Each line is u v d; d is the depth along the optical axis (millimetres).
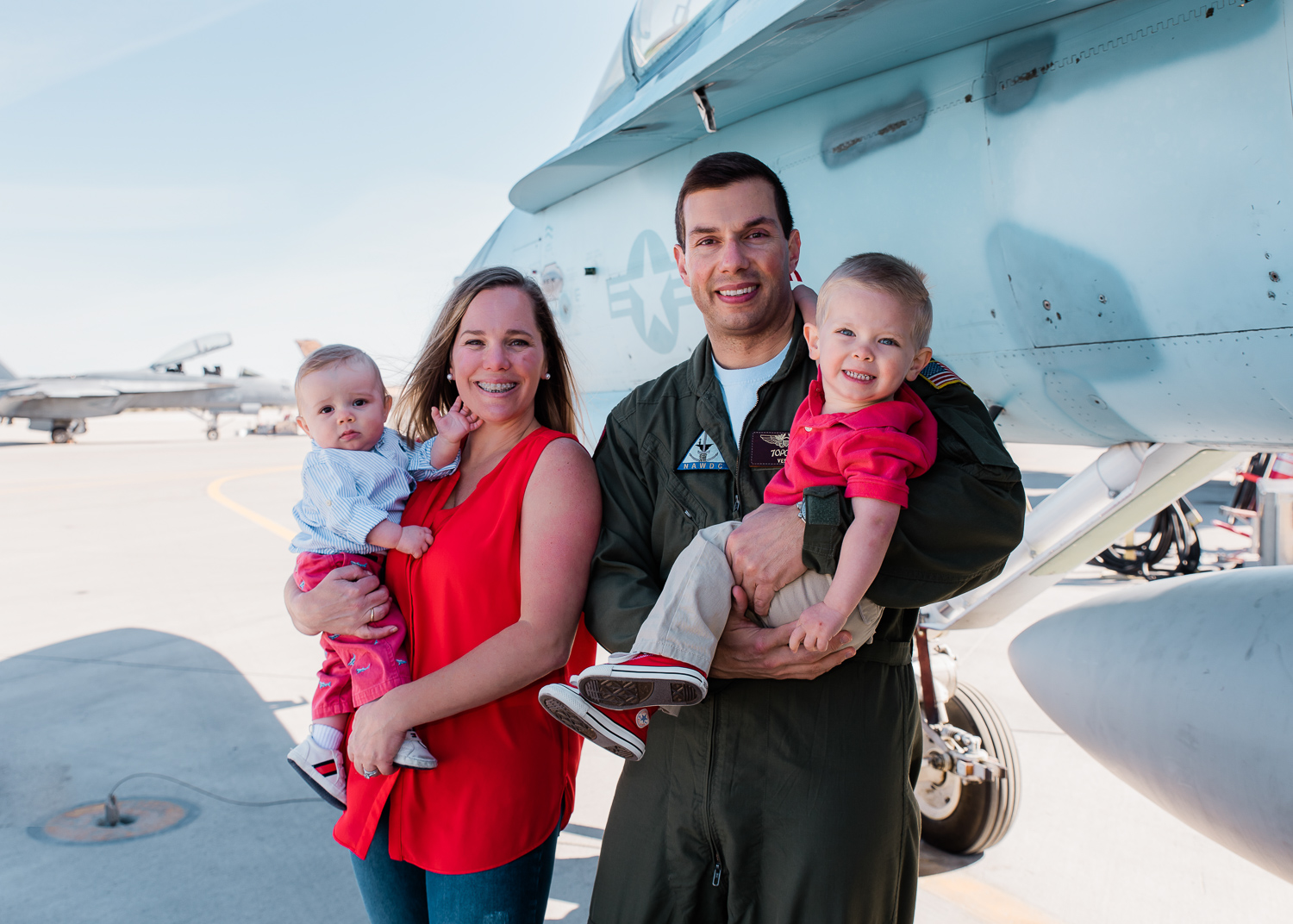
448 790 1406
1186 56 1618
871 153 2309
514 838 1409
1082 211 1840
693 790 1434
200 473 20391
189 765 3730
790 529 1269
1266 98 1506
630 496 1610
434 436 1851
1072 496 2605
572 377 1792
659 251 3209
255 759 3783
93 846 3027
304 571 1562
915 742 1561
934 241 2193
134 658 5340
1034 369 2172
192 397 38938
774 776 1379
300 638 5762
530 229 4121
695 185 1527
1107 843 3039
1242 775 1938
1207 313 1698
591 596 1469
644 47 3336
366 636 1464
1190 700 2086
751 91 2432
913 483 1250
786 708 1390
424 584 1491
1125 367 1956
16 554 9172
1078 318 1950
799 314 1654
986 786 2809
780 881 1357
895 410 1248
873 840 1357
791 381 1524
